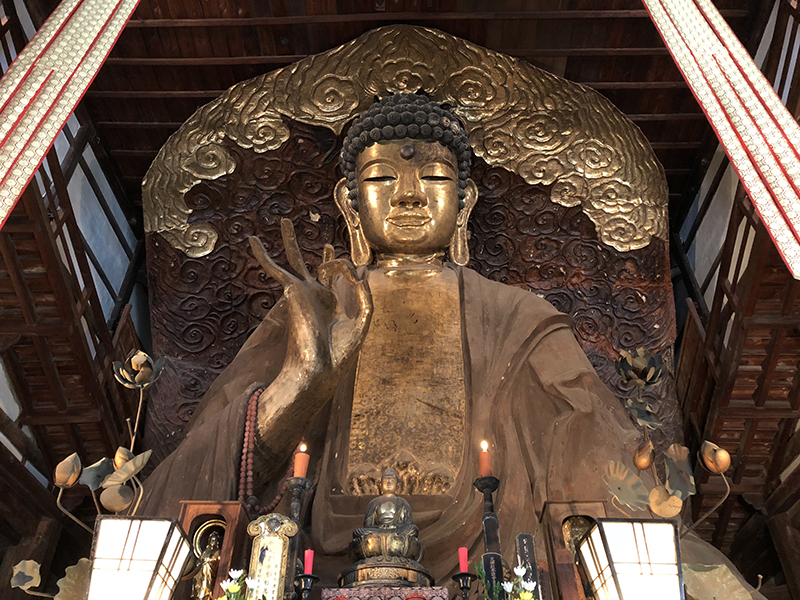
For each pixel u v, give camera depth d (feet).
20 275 16.84
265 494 13.84
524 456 14.53
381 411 15.64
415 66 21.57
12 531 17.69
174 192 22.50
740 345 18.63
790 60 18.24
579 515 9.75
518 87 21.74
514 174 22.49
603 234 22.80
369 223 18.89
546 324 16.66
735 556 21.02
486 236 23.15
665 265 22.85
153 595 7.61
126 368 10.11
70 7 12.70
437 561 13.05
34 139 11.02
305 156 22.33
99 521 7.82
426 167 18.98
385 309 17.31
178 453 13.14
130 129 23.09
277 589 8.12
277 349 17.01
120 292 23.49
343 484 14.60
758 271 17.34
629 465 13.82
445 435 15.21
